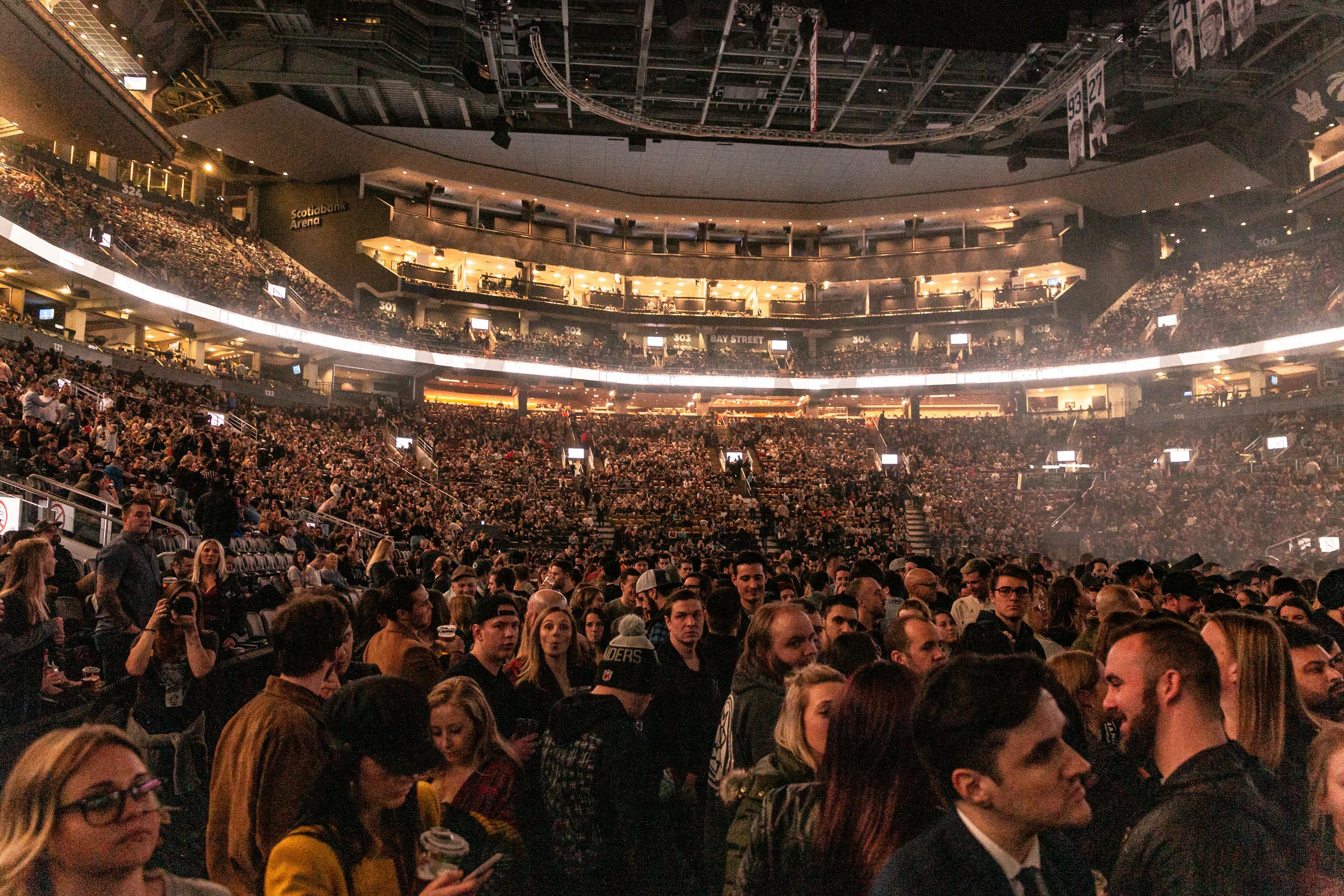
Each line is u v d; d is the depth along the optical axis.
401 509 27.33
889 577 8.30
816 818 2.59
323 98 39.88
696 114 30.50
